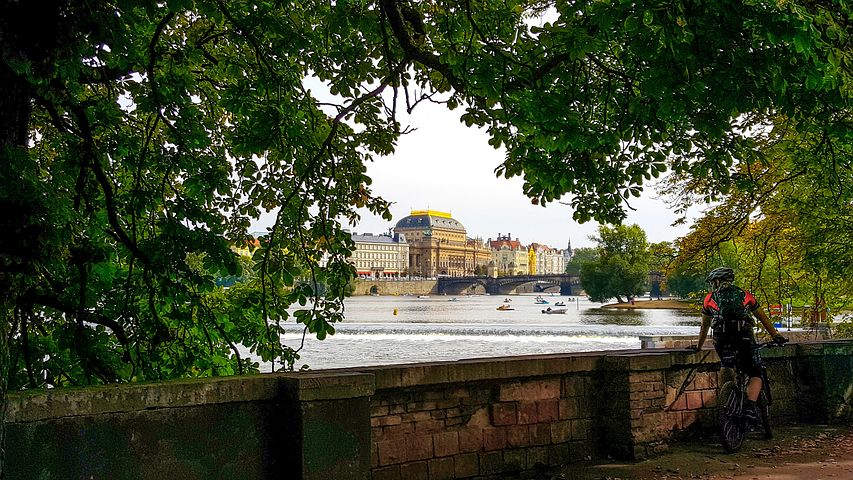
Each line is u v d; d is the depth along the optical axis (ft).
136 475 16.10
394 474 21.31
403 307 449.48
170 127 26.32
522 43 25.05
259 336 31.50
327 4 28.96
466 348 158.40
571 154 25.77
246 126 28.25
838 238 48.16
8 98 15.16
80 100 27.58
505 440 23.98
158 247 25.50
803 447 28.48
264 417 18.24
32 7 14.82
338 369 20.93
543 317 296.51
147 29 26.96
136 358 26.40
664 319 273.13
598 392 26.78
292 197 30.76
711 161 29.58
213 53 30.99
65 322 26.37
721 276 28.68
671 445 28.19
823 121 22.91
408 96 27.40
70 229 20.03
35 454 14.76
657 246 55.31
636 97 23.80
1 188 15.20
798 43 17.60
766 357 32.83
